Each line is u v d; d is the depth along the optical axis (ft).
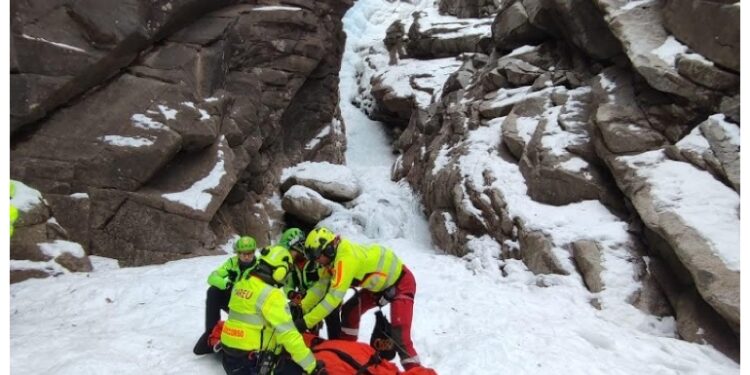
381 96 70.13
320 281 13.34
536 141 31.55
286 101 43.55
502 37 44.60
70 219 29.22
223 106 36.52
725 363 17.47
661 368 15.57
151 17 32.19
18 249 24.88
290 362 11.84
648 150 25.62
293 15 42.11
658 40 26.53
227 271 14.01
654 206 22.02
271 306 11.44
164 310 18.99
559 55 38.50
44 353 14.26
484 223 31.37
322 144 53.31
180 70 34.01
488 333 16.71
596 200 27.71
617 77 29.99
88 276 24.91
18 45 27.94
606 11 28.32
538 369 14.58
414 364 12.95
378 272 13.08
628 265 23.09
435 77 66.13
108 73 31.68
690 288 20.58
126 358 13.91
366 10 102.99
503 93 40.09
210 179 34.37
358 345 12.44
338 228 42.06
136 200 31.04
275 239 43.19
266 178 45.16
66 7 29.27
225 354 12.21
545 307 21.74
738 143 21.62
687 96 24.54
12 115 28.02
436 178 39.78
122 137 31.01
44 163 29.17
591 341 17.99
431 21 76.33
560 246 25.26
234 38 39.06
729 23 22.93
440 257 32.17
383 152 70.23
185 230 32.14
